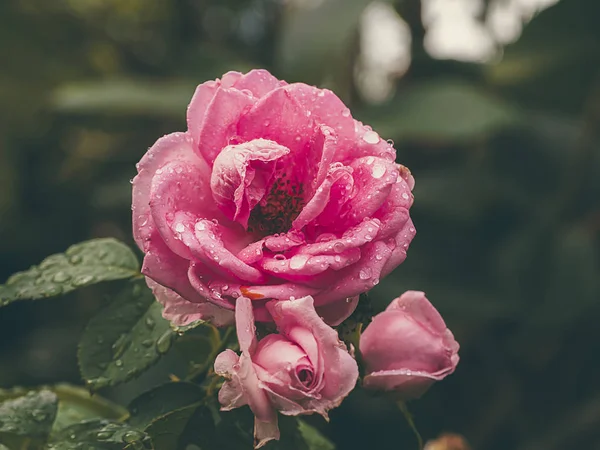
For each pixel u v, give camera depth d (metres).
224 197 0.27
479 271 0.73
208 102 0.28
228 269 0.25
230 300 0.26
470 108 0.70
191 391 0.30
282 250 0.26
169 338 0.30
